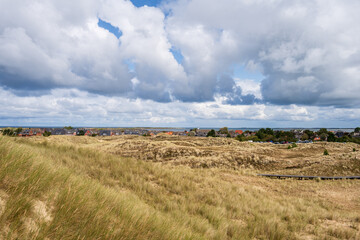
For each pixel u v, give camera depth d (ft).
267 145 207.82
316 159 97.14
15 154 13.00
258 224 24.52
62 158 34.71
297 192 51.06
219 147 138.00
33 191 10.32
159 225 13.91
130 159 49.52
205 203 31.68
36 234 7.52
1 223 7.45
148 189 31.94
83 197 11.98
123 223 11.67
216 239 18.75
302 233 24.36
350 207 41.55
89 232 9.18
